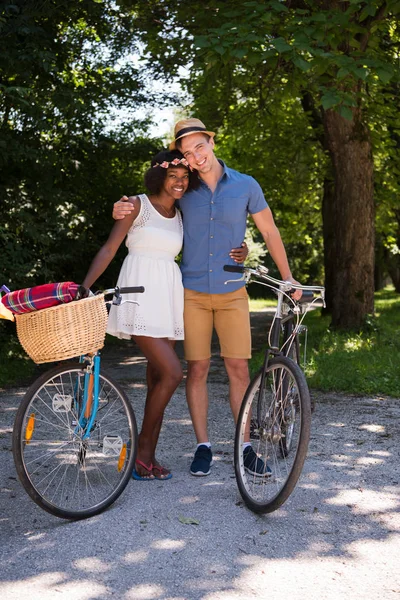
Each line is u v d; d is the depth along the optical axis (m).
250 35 7.61
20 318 3.35
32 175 11.89
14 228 11.40
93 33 13.41
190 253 4.28
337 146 11.87
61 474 4.07
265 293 36.81
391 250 27.73
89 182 14.44
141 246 4.05
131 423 3.80
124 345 12.65
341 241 12.02
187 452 4.75
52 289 3.32
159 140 16.02
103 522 3.45
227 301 4.29
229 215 4.20
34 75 10.53
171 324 4.05
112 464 4.28
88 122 13.34
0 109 10.56
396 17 9.62
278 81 11.80
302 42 7.55
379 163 15.77
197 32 9.72
